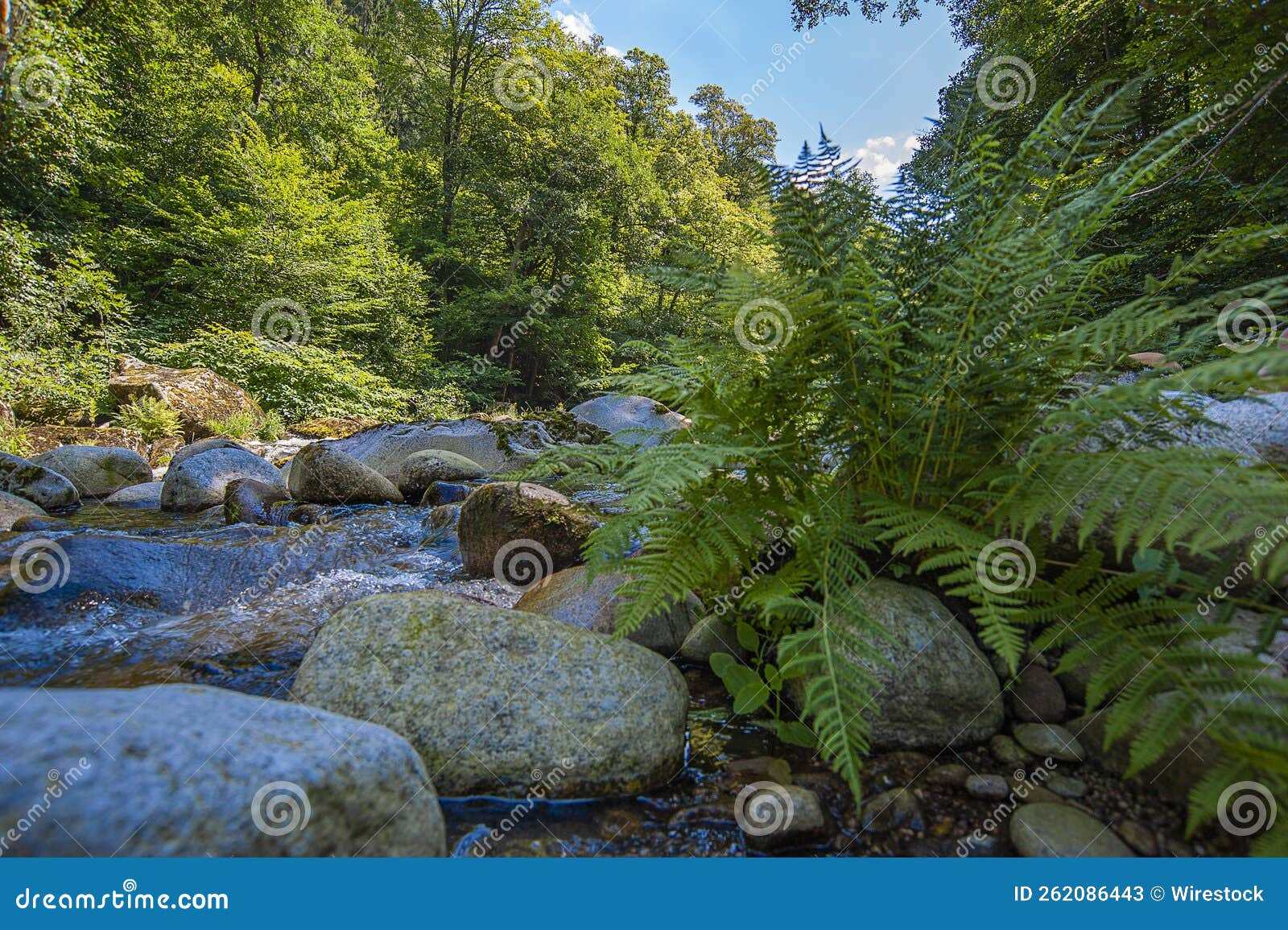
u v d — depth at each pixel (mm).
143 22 18844
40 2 11625
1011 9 10008
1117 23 8664
